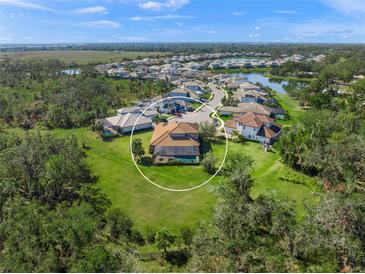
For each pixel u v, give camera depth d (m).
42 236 31.78
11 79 137.25
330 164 50.03
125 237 37.72
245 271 29.77
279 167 57.91
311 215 35.78
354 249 31.11
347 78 152.62
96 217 39.16
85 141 73.00
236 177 43.00
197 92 130.50
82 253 30.14
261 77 193.00
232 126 79.69
